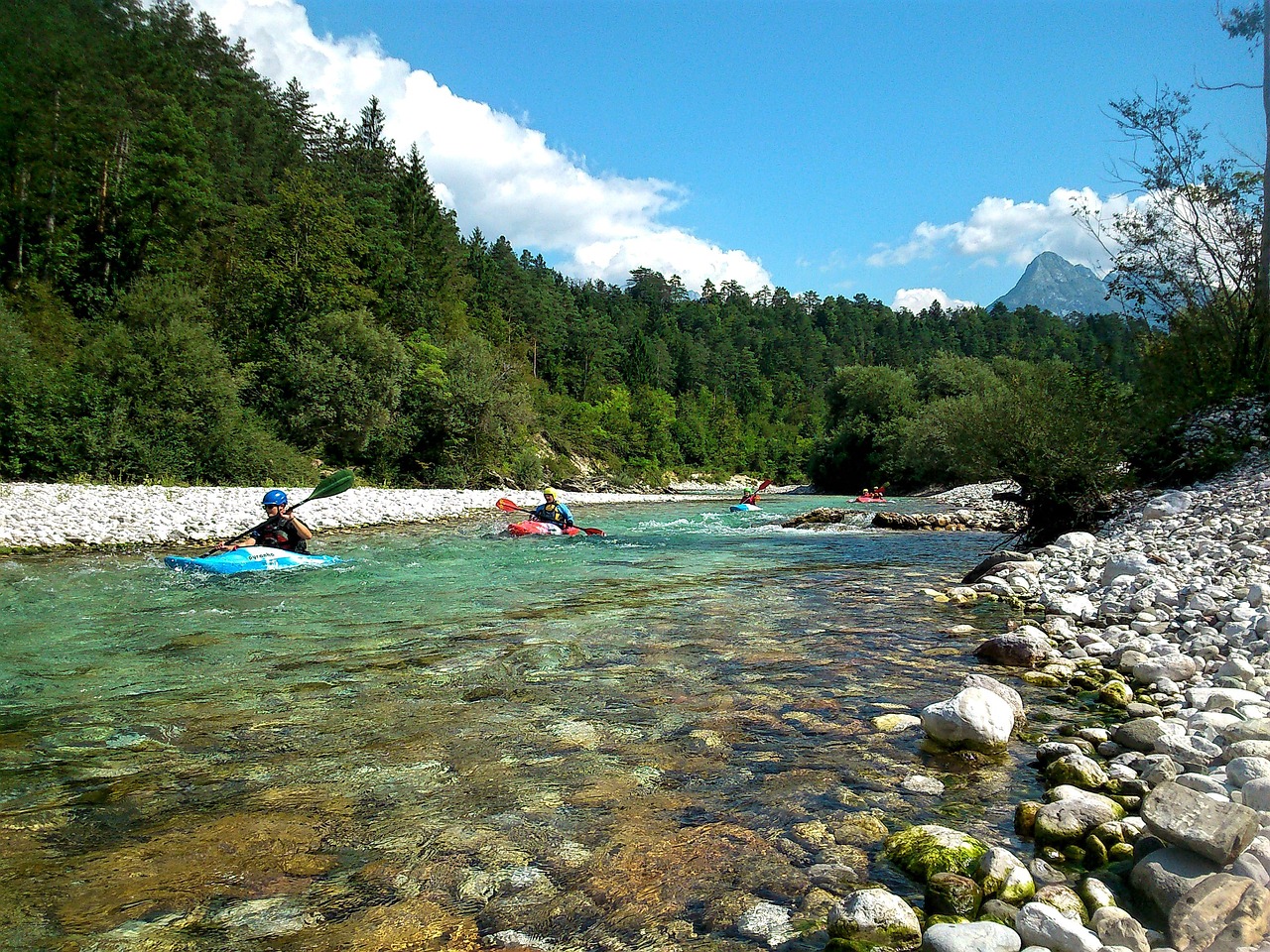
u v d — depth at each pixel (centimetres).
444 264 5991
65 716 428
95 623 686
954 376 4938
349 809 308
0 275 3141
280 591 866
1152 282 1536
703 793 324
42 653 576
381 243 4966
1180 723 378
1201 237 1452
